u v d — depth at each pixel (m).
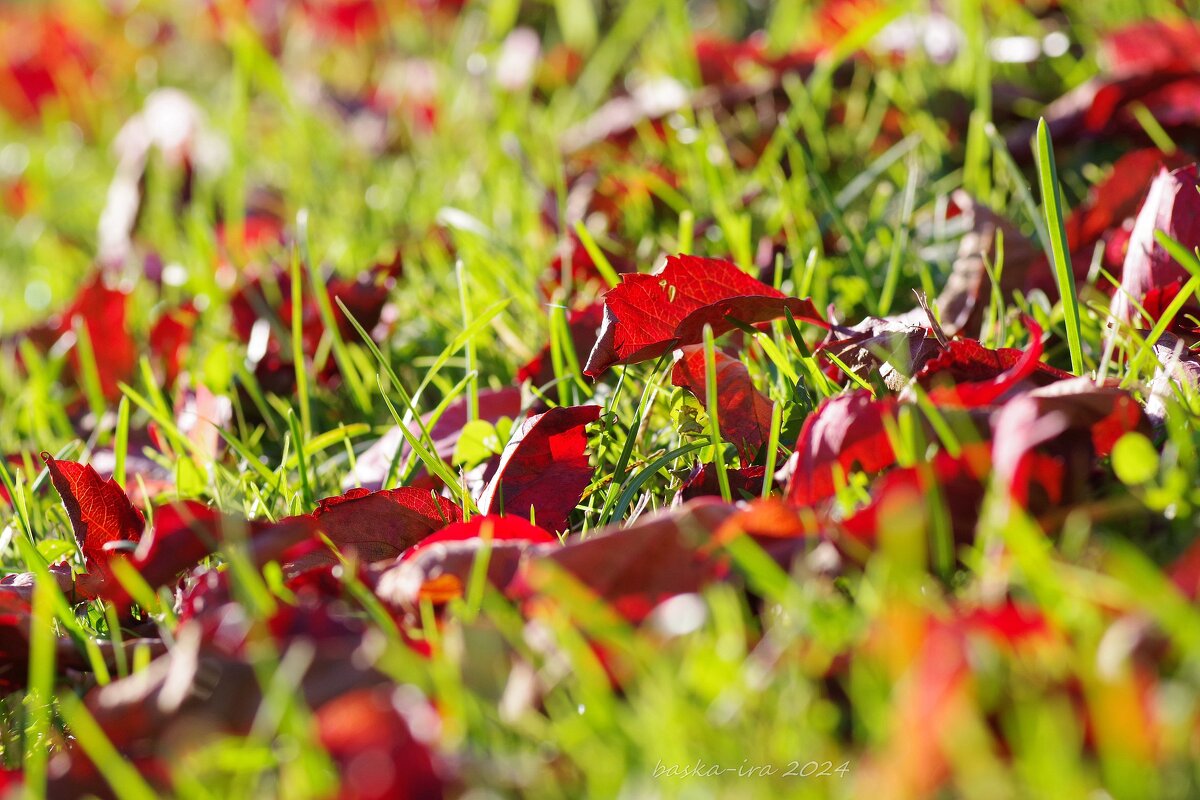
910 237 0.87
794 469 0.67
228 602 0.67
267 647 0.64
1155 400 0.68
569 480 0.71
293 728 0.62
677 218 0.96
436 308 0.89
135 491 0.78
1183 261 0.68
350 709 0.62
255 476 0.77
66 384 0.89
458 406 0.79
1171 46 0.93
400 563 0.67
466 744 0.62
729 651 0.62
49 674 0.66
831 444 0.67
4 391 0.91
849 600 0.65
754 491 0.70
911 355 0.72
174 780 0.61
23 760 0.66
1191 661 0.60
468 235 0.91
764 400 0.73
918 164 0.95
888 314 0.84
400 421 0.72
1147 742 0.59
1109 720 0.59
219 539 0.68
